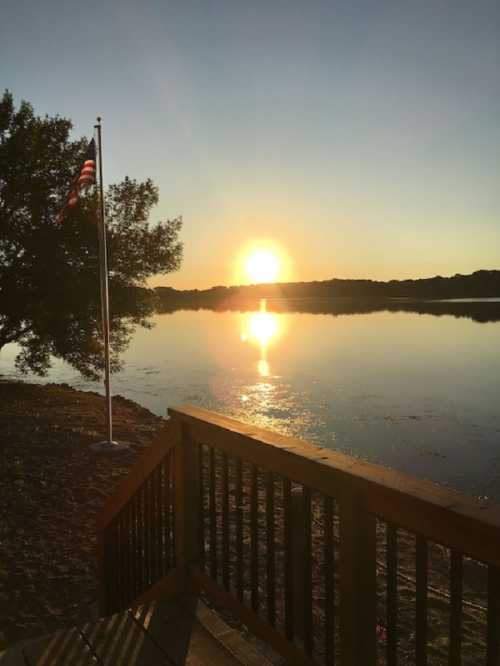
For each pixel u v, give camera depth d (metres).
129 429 14.77
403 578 5.93
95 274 19.56
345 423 18.44
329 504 2.28
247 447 2.79
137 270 20.31
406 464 13.70
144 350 45.31
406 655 4.37
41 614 5.30
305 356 40.62
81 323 19.89
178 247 21.02
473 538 1.61
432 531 1.75
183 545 3.44
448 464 13.73
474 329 70.75
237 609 2.97
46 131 19.73
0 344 20.27
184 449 3.40
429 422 18.55
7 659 2.97
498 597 1.59
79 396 20.62
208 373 31.16
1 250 19.00
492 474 12.91
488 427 17.80
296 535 2.54
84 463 11.02
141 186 20.27
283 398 23.22
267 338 58.69
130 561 4.34
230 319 110.69
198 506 3.40
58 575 6.16
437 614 5.08
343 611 2.13
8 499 8.70
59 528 7.62
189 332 69.06
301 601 2.56
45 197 19.14
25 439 12.84
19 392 20.44
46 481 9.73
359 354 41.94
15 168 18.91
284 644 2.63
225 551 3.07
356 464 2.14
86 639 3.09
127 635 3.09
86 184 11.52
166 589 3.67
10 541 7.12
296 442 2.53
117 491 4.43
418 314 119.31
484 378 29.23
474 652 4.47
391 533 1.96
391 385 26.78
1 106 19.20
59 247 19.16
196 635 3.06
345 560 2.12
